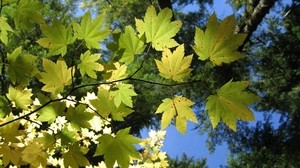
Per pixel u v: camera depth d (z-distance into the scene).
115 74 0.75
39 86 4.27
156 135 1.39
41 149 0.76
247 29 4.91
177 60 0.62
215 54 0.60
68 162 0.77
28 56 0.73
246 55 5.75
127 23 5.50
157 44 0.64
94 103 0.74
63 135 0.77
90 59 0.72
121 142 0.70
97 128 1.12
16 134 0.81
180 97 0.65
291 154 6.90
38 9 0.78
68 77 0.71
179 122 0.67
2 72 0.76
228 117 0.63
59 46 0.67
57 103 0.73
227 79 4.56
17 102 0.82
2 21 0.82
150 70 5.06
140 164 1.38
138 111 5.96
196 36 0.59
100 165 1.29
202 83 0.64
